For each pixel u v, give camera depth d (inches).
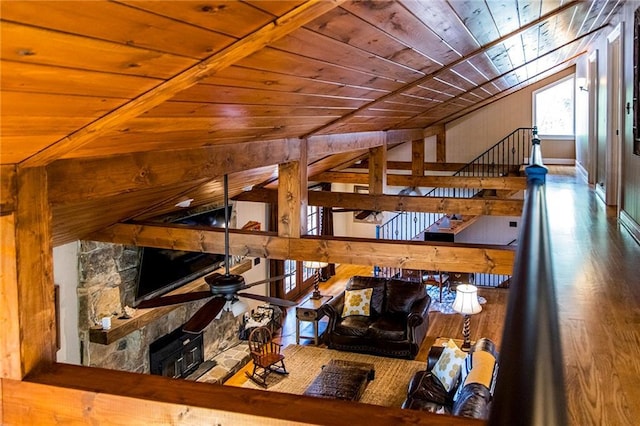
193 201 235.3
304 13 64.1
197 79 70.8
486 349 225.3
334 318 314.2
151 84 68.2
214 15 56.5
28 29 46.1
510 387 21.8
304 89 105.8
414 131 316.5
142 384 78.5
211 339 296.0
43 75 54.8
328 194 254.8
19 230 79.2
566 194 273.9
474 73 189.6
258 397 74.4
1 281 78.9
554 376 22.6
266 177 255.6
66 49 51.7
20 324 79.2
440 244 164.1
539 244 42.8
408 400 216.1
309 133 166.6
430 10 89.9
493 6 105.5
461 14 101.1
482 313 359.6
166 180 115.3
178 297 153.9
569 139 433.7
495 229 463.8
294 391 260.7
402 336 298.2
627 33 194.1
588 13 169.0
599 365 82.7
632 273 133.4
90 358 213.3
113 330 212.5
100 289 218.1
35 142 72.1
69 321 207.8
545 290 33.0
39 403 78.6
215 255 287.1
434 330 334.0
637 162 173.0
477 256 158.9
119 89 65.9
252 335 292.8
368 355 303.4
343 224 530.6
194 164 123.6
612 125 235.3
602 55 278.2
